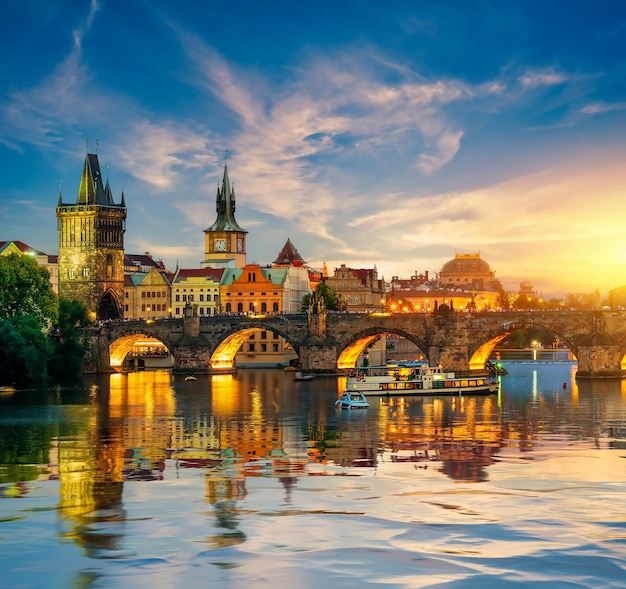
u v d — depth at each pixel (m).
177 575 66.69
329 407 178.88
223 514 83.06
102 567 68.44
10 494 92.56
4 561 70.00
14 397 196.50
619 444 126.56
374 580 65.19
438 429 144.62
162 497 90.38
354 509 84.38
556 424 150.62
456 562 68.62
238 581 65.31
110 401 188.50
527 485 94.81
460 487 94.00
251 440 132.12
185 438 134.38
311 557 70.06
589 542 73.38
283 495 90.75
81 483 98.31
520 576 65.75
